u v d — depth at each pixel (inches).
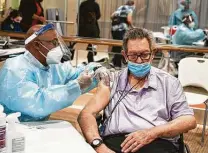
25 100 61.0
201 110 134.0
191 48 137.8
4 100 62.2
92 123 66.6
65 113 118.6
